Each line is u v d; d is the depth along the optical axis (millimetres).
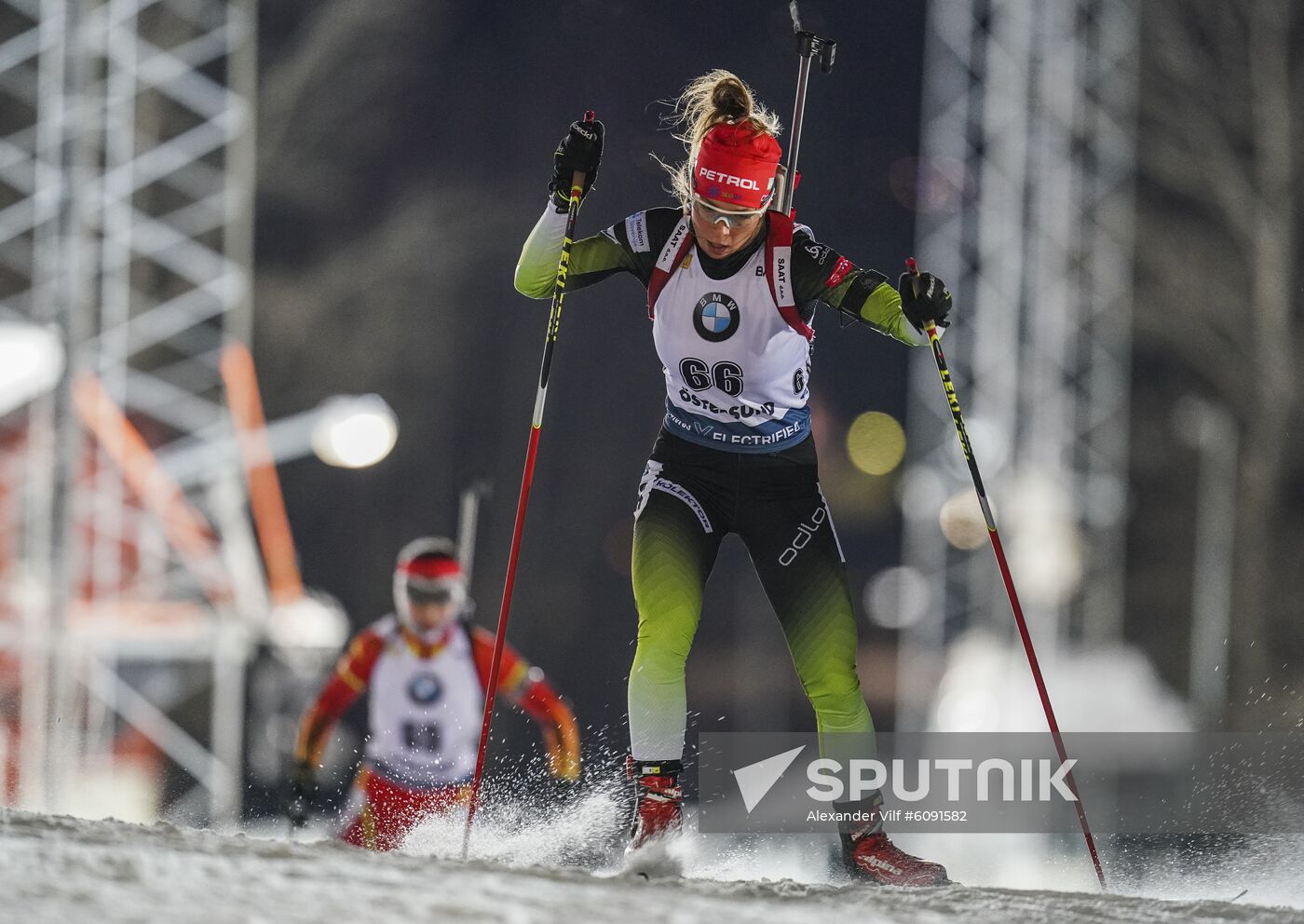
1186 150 81188
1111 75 60875
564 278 15625
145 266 61062
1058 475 57281
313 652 39688
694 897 12883
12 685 34062
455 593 23891
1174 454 85500
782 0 100500
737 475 15414
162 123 64188
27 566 35781
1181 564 84000
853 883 15469
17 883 10438
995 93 57375
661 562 15266
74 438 34031
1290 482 80562
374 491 95562
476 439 100875
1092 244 61219
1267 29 80000
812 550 15523
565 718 24344
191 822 37281
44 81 36125
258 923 9844
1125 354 62188
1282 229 79562
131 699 38406
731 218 14352
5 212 37094
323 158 90750
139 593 38750
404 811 23812
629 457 104625
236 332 41094
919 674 58062
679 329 14945
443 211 94375
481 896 11398
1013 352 56969
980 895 14398
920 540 58406
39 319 36094
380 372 93375
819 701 15633
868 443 109938
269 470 40844
